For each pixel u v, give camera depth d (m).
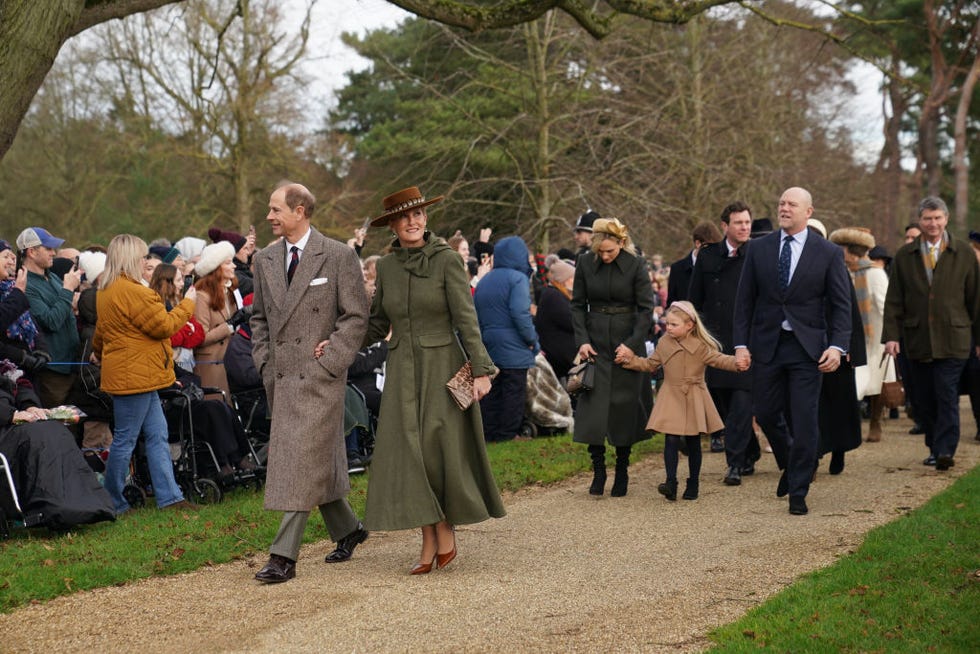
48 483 6.30
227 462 7.54
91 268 8.70
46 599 5.05
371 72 32.25
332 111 32.94
